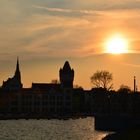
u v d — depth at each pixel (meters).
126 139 171.38
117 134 185.38
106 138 182.25
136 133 182.50
